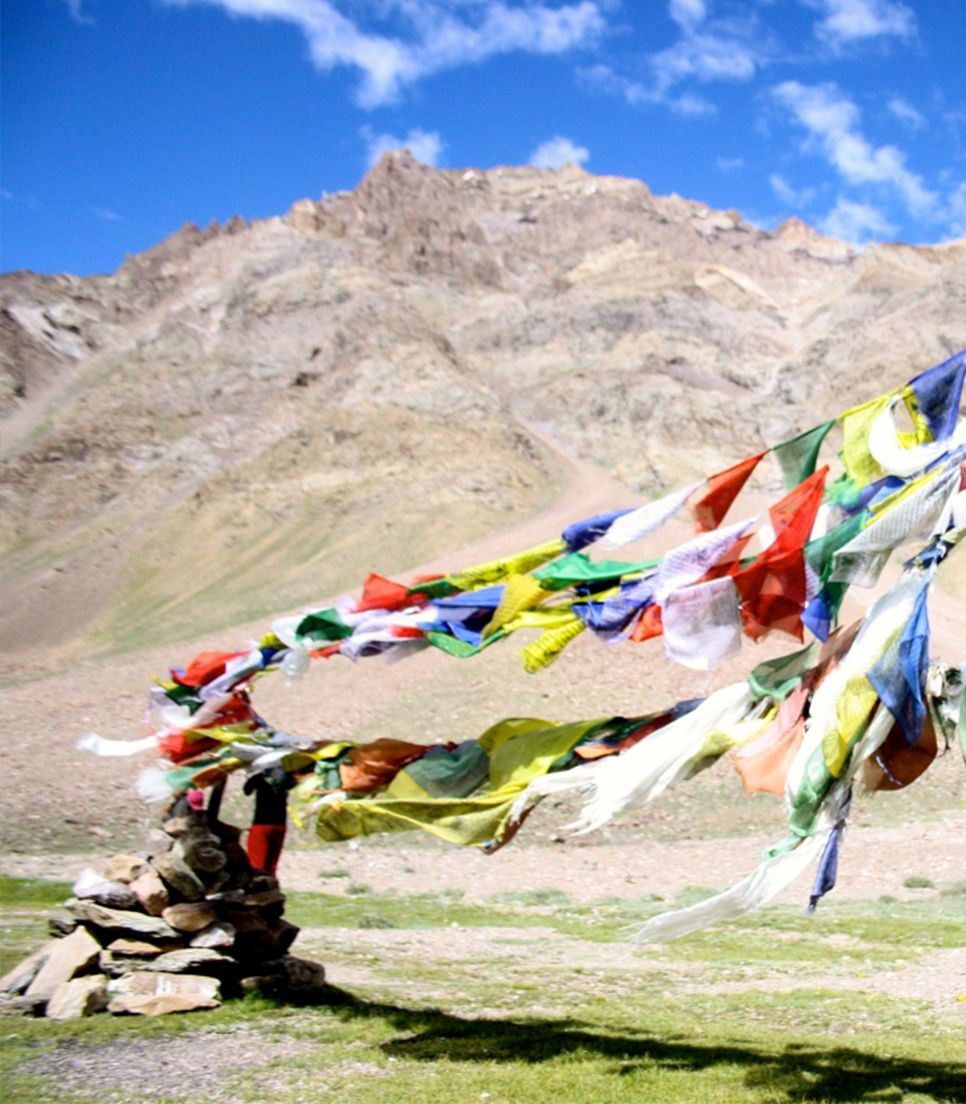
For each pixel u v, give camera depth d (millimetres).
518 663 80938
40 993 18188
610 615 16141
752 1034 18406
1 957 21812
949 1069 16188
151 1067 15750
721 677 78375
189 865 19234
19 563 173250
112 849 47344
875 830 50812
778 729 15094
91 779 59062
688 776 15141
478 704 73875
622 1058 16578
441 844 50625
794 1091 14992
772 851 14133
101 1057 16125
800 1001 21641
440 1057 16469
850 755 13969
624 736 16344
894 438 15391
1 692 91375
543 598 16594
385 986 21562
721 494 16109
